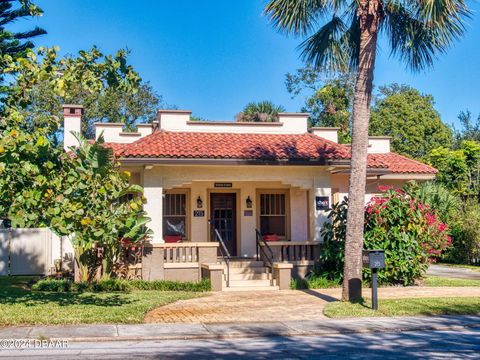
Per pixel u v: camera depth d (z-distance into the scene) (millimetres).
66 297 14727
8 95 13047
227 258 17703
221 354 9258
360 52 14547
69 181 11281
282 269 17609
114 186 12062
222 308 13852
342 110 42125
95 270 17312
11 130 11367
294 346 10008
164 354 9227
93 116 41250
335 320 12430
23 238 21656
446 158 32562
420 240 17891
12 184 11164
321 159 18516
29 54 12680
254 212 21516
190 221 21000
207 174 18562
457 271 23516
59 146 12180
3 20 21828
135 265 17547
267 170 18984
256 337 10891
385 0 14414
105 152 14672
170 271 17781
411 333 11328
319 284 17766
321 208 19141
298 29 15219
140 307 13312
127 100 43688
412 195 18250
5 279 19766
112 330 11000
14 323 11352
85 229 11195
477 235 25609
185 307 13953
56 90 12602
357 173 14469
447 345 10055
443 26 14430
